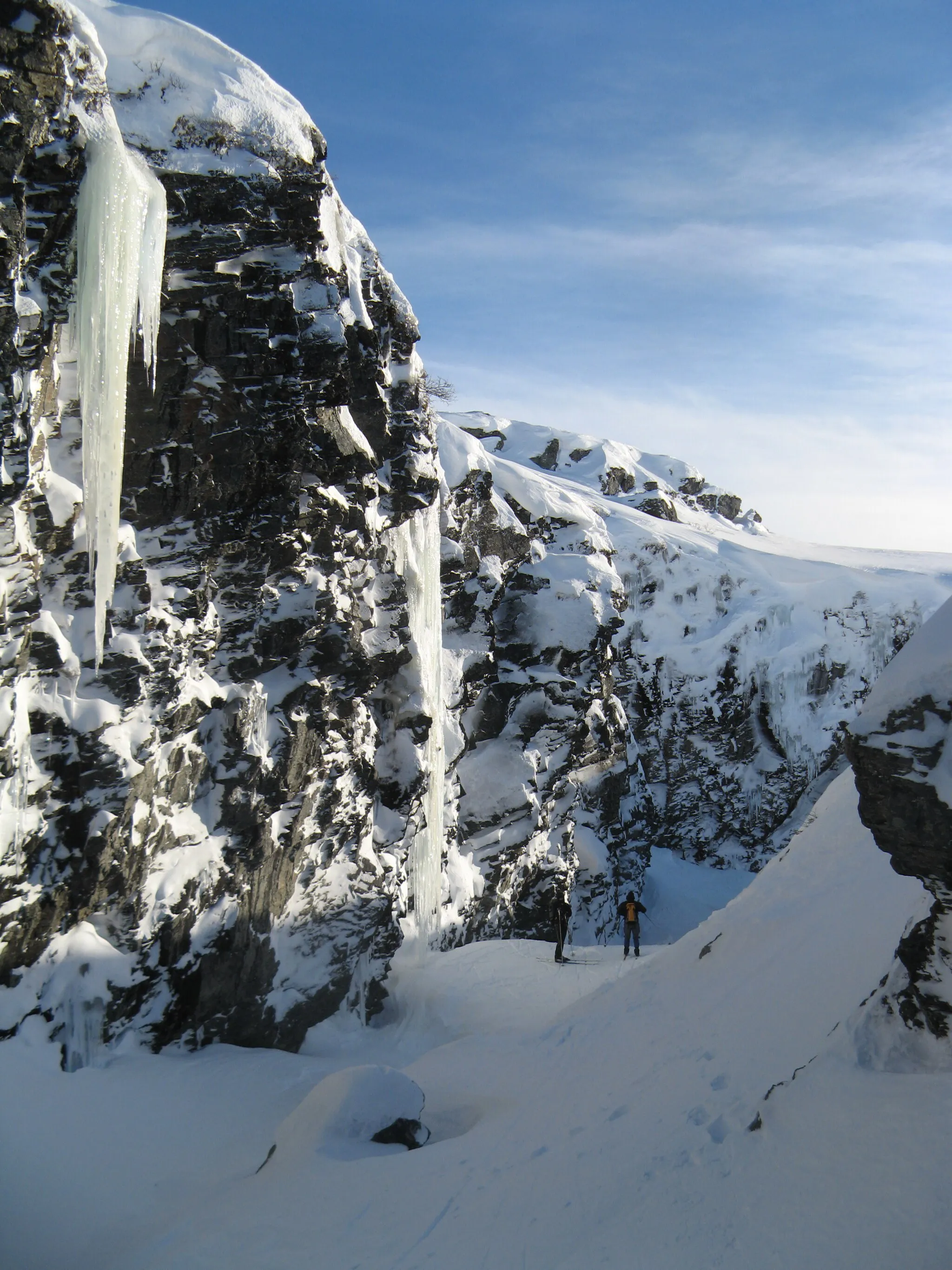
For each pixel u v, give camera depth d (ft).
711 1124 23.85
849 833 38.22
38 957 39.63
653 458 226.79
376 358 55.52
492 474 90.89
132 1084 39.37
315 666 53.21
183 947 44.86
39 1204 31.99
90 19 42.50
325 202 51.03
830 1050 23.56
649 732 140.87
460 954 68.33
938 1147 18.28
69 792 40.29
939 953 22.20
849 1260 16.85
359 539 58.34
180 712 44.88
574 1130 28.04
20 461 35.58
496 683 87.97
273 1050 48.08
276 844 50.78
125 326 38.24
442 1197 26.27
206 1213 29.76
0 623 36.37
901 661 22.95
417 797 65.05
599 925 105.29
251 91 45.32
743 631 142.10
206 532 46.44
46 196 36.19
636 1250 20.13
